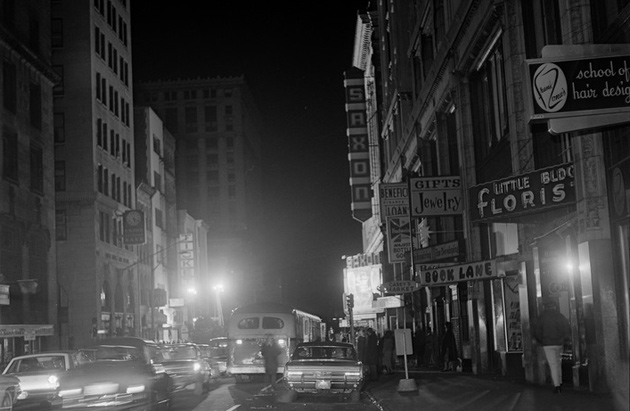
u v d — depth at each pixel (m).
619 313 16.72
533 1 21.84
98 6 70.25
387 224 40.75
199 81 149.38
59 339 56.16
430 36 40.09
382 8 60.00
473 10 26.58
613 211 16.78
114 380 19.14
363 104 71.88
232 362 33.75
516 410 14.64
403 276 49.66
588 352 17.14
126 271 72.88
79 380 18.91
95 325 61.75
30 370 21.81
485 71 28.77
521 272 22.41
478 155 29.73
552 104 13.77
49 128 55.12
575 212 18.48
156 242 88.06
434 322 41.16
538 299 20.91
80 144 65.62
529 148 22.16
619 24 15.85
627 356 16.52
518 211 19.56
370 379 29.62
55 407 20.44
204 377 28.36
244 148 151.62
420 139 42.19
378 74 66.69
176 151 148.25
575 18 17.53
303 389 22.95
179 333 94.56
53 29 67.25
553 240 20.20
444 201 31.12
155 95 150.00
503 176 25.69
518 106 22.48
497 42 26.00
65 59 66.75
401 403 19.20
